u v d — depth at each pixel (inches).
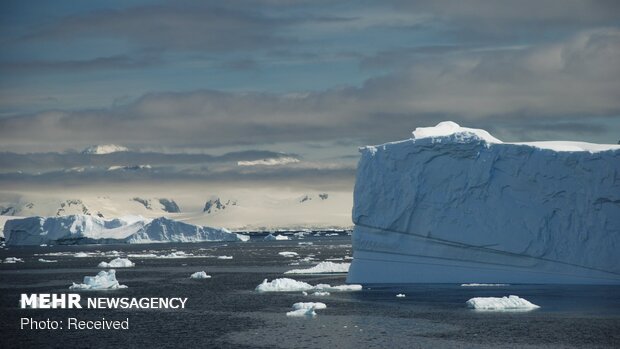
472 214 3533.5
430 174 3604.8
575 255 3393.2
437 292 3373.5
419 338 2437.3
